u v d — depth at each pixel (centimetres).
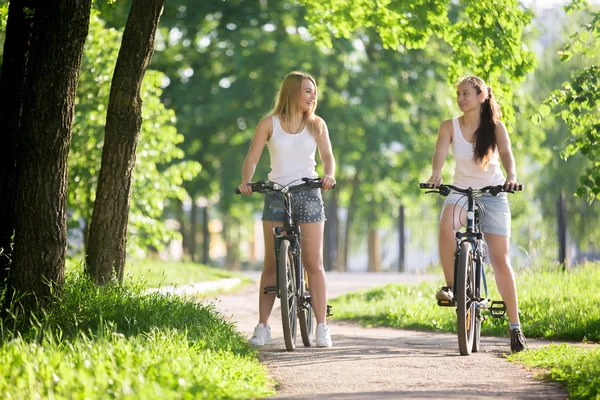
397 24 1938
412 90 4716
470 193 1089
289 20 4531
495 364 998
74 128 2327
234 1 4631
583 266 2159
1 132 1320
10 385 736
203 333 1077
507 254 1127
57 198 1125
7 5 1638
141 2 1346
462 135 1124
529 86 4703
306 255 1176
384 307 1872
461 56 1822
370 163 4728
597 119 1449
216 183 4966
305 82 1154
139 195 2445
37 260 1116
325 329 1188
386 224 5566
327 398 765
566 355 985
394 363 1003
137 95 1368
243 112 4544
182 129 4562
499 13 1762
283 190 1137
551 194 4684
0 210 1318
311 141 1164
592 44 1488
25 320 1091
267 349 1155
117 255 1368
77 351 893
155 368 785
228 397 741
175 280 2589
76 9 1097
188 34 4644
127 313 1138
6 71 1323
